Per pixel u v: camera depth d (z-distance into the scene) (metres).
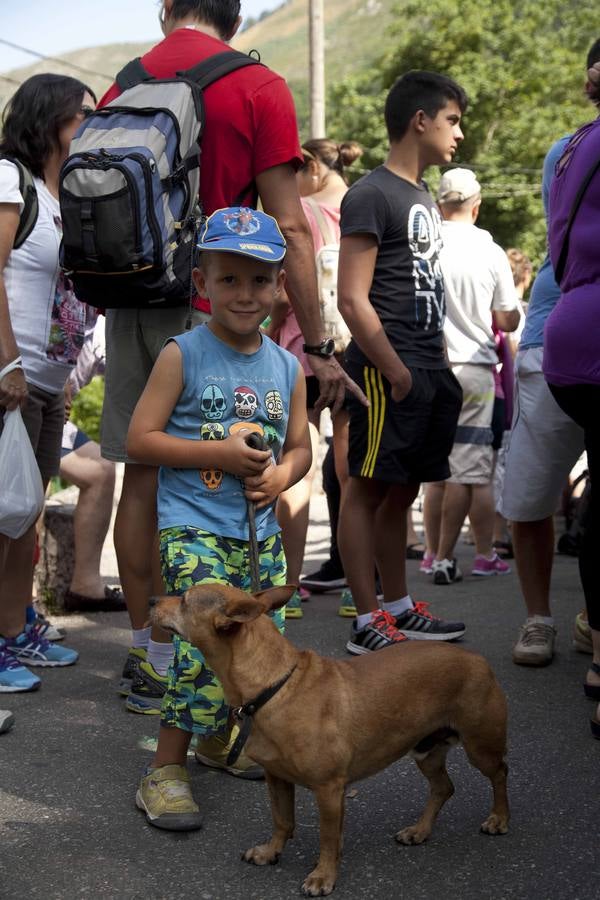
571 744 3.62
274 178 3.66
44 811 3.09
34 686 4.22
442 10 34.50
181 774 3.07
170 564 3.10
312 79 19.95
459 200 6.36
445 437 4.80
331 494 6.25
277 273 3.18
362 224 4.50
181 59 3.74
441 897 2.60
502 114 34.97
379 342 4.44
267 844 2.82
